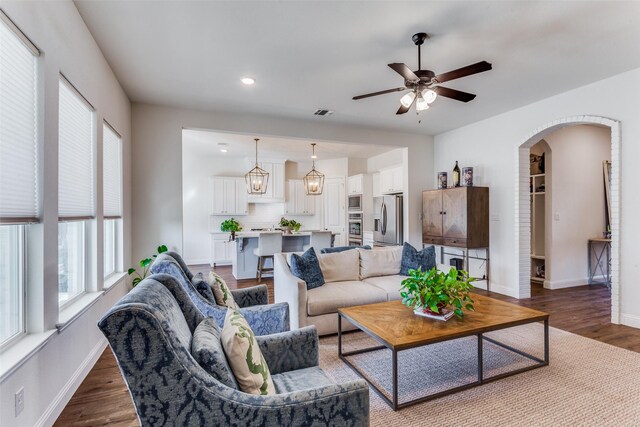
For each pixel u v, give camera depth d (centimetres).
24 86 166
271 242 565
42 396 173
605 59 310
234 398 108
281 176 833
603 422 184
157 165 422
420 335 209
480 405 202
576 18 243
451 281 236
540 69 329
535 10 233
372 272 384
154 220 418
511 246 463
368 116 483
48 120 182
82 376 233
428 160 605
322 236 584
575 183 526
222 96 395
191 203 794
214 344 125
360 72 333
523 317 242
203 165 805
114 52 287
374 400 209
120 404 207
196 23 246
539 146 539
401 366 254
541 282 537
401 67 248
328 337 313
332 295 316
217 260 778
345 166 842
